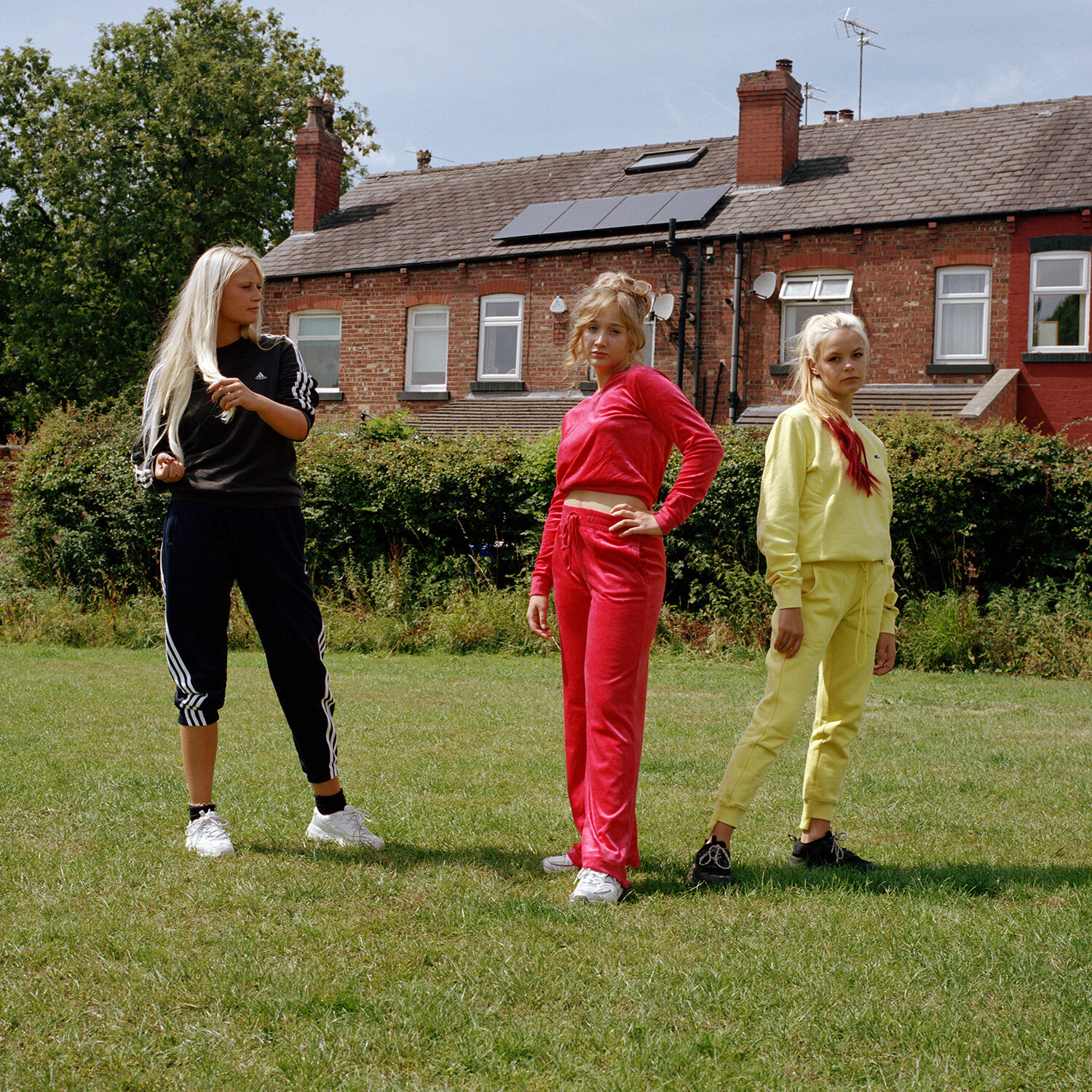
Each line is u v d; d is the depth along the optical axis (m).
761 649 11.36
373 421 14.68
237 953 2.80
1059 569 11.47
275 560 3.86
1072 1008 2.54
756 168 18.98
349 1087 2.15
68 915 3.07
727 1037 2.38
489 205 21.89
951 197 17.06
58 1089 2.12
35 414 31.33
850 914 3.21
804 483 3.73
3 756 5.51
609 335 3.70
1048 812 4.71
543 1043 2.34
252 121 30.16
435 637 12.13
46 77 31.70
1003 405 15.63
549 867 3.69
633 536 3.56
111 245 28.36
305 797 4.67
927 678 10.27
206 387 3.83
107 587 13.66
